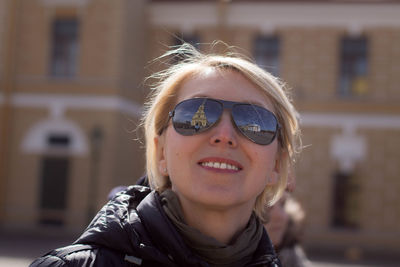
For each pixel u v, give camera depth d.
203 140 1.79
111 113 19.19
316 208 19.80
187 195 1.77
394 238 19.39
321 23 20.17
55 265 1.61
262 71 1.99
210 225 1.82
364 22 19.92
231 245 1.85
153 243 1.76
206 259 1.81
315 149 20.03
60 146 19.31
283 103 2.03
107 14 19.34
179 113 1.82
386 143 19.83
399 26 19.78
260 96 1.95
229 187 1.76
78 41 19.48
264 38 20.44
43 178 19.25
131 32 20.03
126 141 20.14
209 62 1.96
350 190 19.84
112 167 18.91
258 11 20.36
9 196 19.23
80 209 18.86
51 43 19.62
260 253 1.97
